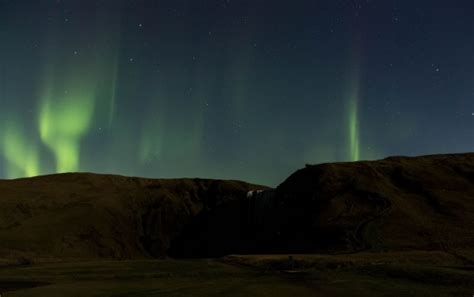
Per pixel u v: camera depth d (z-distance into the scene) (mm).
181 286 16000
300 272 19609
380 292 14438
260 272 21125
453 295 13852
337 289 14969
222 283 16578
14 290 16453
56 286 16453
